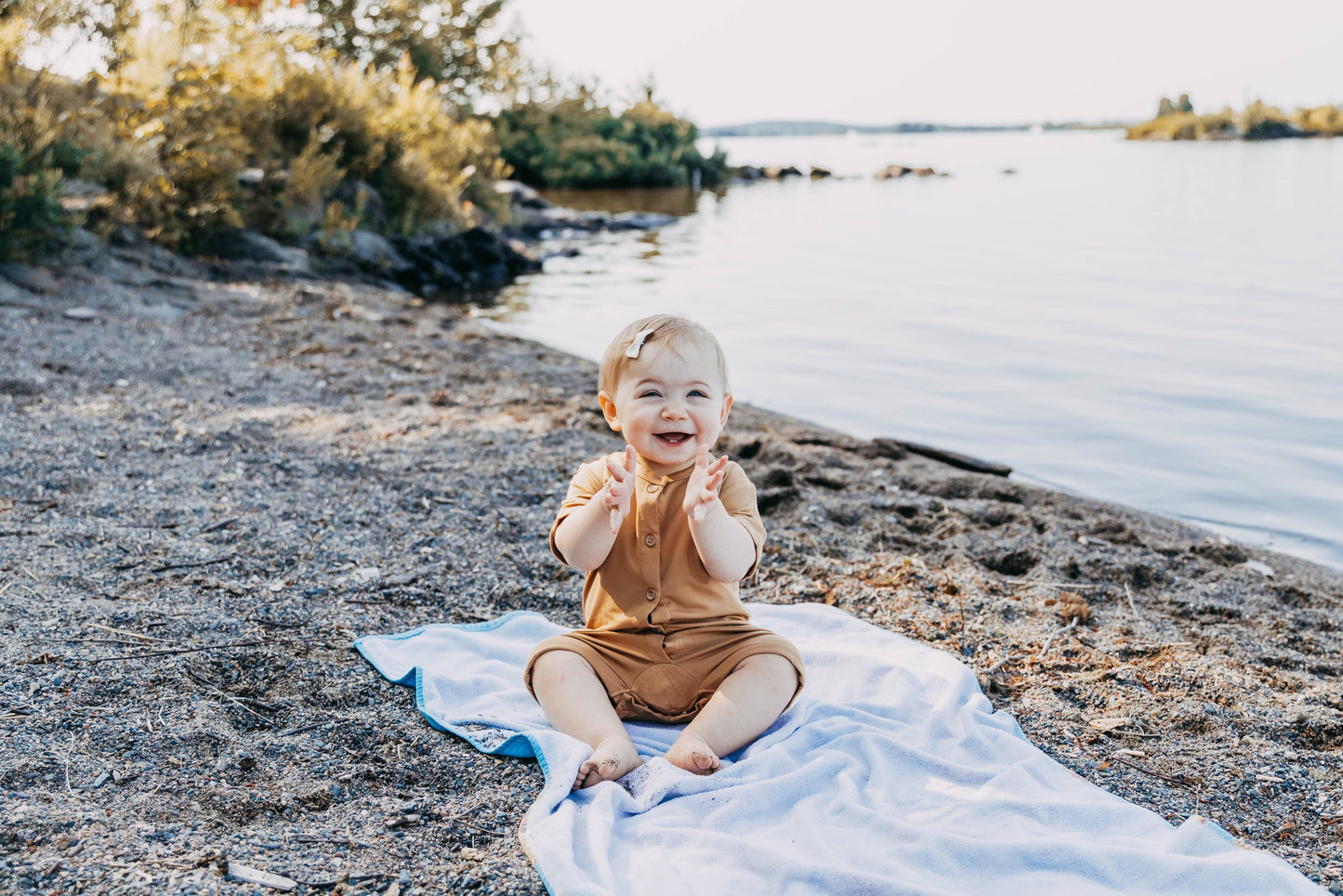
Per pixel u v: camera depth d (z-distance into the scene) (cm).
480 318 1248
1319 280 1392
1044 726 304
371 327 1002
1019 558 462
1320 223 2094
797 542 459
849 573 428
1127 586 434
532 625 359
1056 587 422
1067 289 1378
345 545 425
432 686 304
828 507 513
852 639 359
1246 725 304
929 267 1633
